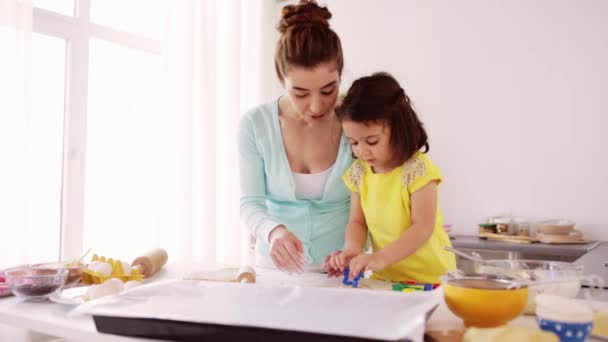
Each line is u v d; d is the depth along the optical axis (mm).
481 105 3109
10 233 2309
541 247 2436
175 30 3121
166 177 3059
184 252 3084
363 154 1270
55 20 2635
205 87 3248
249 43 3705
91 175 2881
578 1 2865
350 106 1222
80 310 656
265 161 1493
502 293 655
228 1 3492
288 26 1286
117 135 3000
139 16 3137
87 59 2787
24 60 2359
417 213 1289
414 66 3322
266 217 1373
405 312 618
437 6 3252
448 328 691
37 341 964
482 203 3090
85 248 2844
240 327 587
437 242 1377
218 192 3408
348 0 3557
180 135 3111
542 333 580
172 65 3094
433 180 1306
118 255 2992
